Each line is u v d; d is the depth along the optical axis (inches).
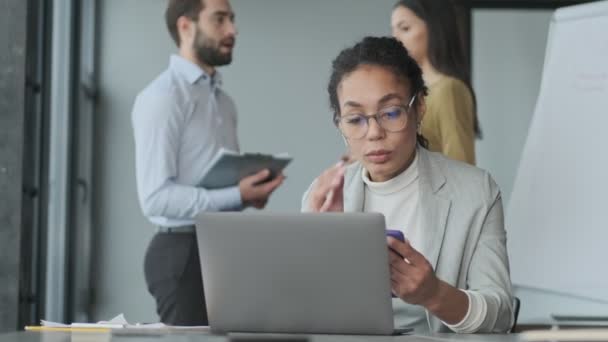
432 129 179.8
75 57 219.5
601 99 164.9
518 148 239.0
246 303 82.3
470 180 100.5
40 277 177.8
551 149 167.5
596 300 158.1
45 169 178.4
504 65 238.5
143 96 169.3
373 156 99.3
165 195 162.4
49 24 179.5
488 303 88.8
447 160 103.0
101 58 252.5
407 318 99.2
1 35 162.2
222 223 81.4
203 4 172.1
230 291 82.5
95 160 251.8
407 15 187.2
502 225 99.8
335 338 75.0
